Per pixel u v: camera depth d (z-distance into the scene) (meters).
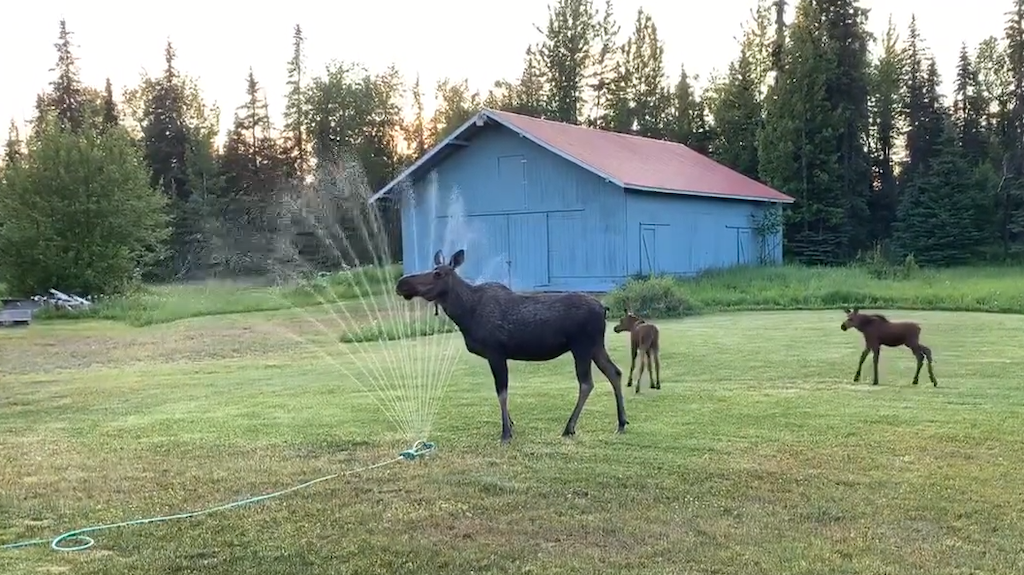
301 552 5.12
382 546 5.17
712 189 28.78
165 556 5.11
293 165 63.81
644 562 4.82
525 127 25.98
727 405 9.05
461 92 72.12
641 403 9.27
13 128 61.59
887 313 19.45
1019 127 50.50
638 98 59.38
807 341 14.45
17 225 29.83
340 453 7.50
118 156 31.62
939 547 4.95
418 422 8.63
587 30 59.28
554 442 7.60
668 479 6.38
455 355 14.05
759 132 46.06
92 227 30.45
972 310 19.83
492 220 27.05
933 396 9.37
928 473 6.39
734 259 31.12
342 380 11.84
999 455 6.86
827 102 43.97
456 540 5.24
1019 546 4.94
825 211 43.09
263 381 12.04
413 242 28.31
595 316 7.79
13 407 10.42
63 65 67.19
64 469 7.17
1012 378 10.38
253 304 26.17
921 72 54.75
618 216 24.88
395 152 64.56
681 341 14.67
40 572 4.88
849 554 4.86
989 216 43.84
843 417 8.35
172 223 47.38
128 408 10.19
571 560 4.88
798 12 45.59
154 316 23.67
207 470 7.04
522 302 7.71
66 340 19.14
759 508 5.69
